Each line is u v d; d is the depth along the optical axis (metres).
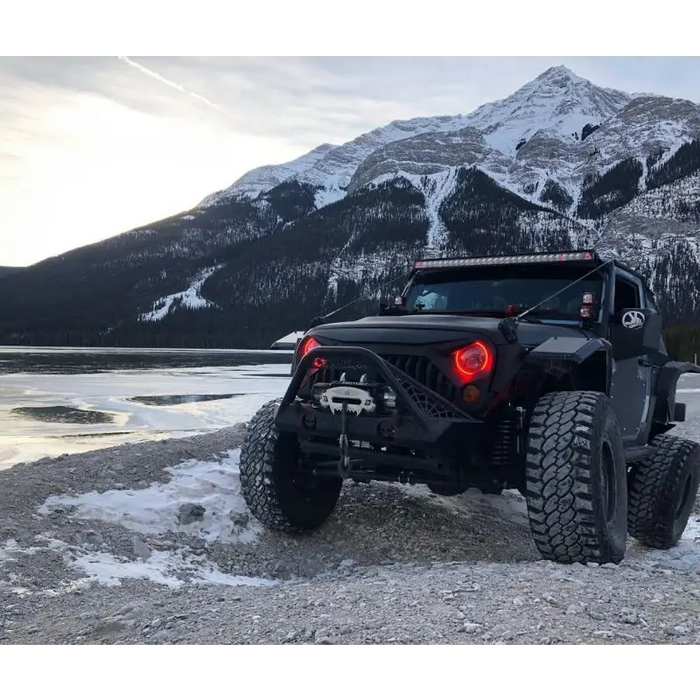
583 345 4.14
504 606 2.88
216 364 74.38
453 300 5.57
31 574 3.94
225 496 5.72
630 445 5.37
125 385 38.75
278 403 5.14
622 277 5.57
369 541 5.22
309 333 4.68
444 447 3.95
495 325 4.20
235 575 4.72
